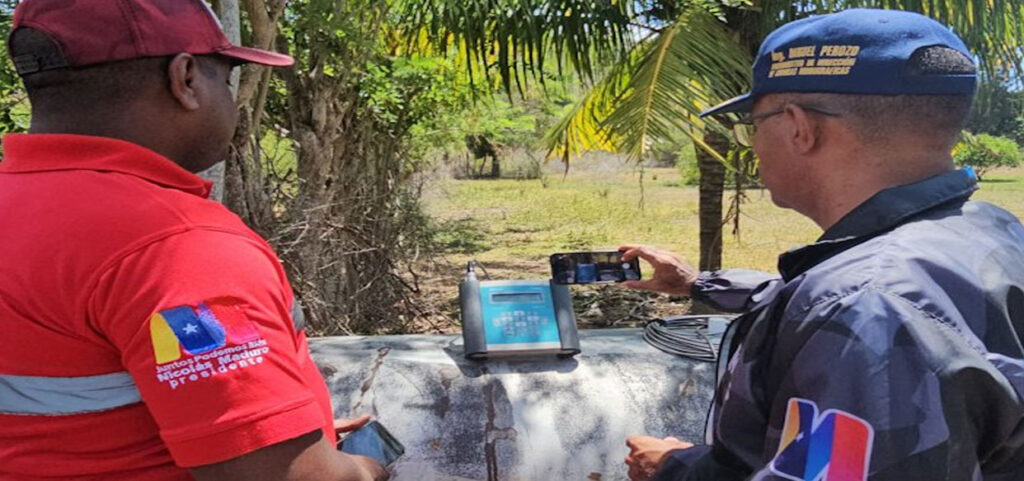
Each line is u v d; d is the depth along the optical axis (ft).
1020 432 3.17
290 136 18.85
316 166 17.60
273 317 3.36
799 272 3.70
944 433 2.94
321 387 4.21
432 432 6.41
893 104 3.51
